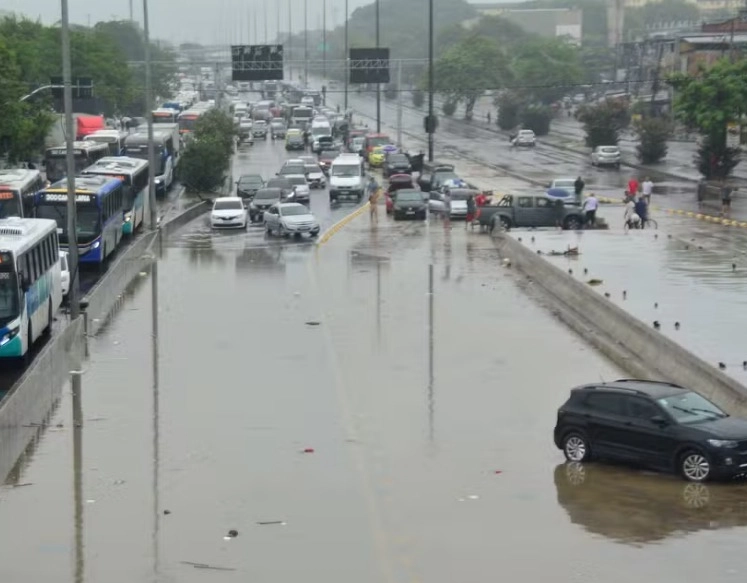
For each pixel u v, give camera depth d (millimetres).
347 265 56688
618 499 25156
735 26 145125
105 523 24234
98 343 40656
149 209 71562
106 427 31000
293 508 25000
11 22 120375
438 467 27594
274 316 44906
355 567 21812
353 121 156500
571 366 37031
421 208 73062
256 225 72562
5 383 34875
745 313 39906
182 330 42594
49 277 41250
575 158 113188
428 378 35719
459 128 151750
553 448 28938
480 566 21750
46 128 82500
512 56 179625
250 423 31234
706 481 25938
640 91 158500
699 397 27328
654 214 70875
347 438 29875
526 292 49594
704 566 21516
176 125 102562
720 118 85188
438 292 49719
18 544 23141
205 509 24969
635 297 43125
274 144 129250
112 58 127875
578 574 21281
